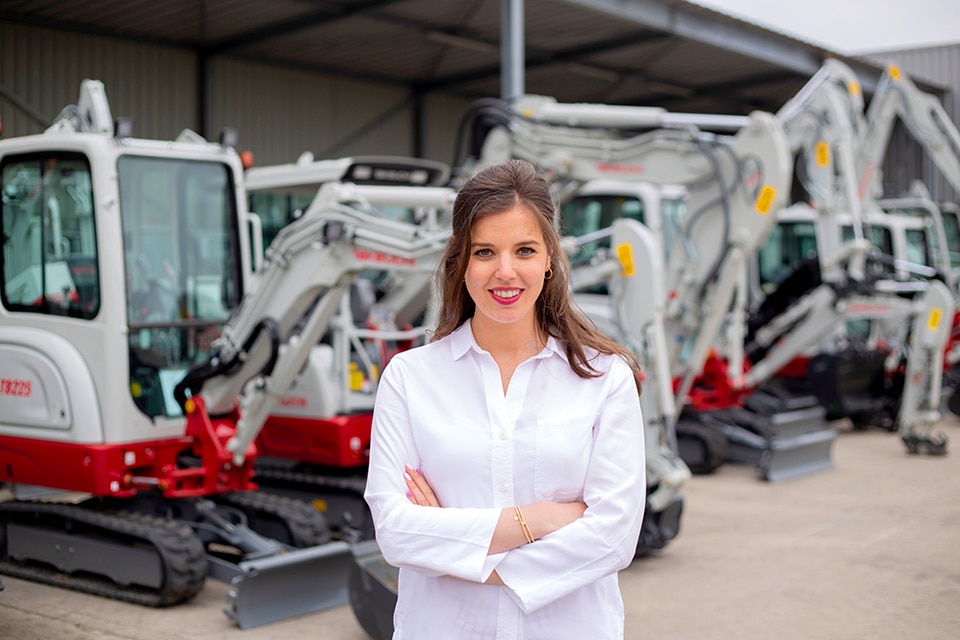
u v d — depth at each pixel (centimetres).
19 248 562
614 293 633
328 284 521
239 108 1442
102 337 525
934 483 873
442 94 1736
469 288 197
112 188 527
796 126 914
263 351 539
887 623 505
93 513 543
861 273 997
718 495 827
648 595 554
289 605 512
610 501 191
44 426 538
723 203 714
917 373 1018
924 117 1120
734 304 977
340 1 1242
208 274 579
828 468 940
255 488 560
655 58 1559
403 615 200
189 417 543
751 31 1448
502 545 188
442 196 545
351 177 642
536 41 1455
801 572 596
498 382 199
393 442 199
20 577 571
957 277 1357
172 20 1254
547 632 190
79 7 1179
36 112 1205
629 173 753
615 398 199
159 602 511
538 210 196
